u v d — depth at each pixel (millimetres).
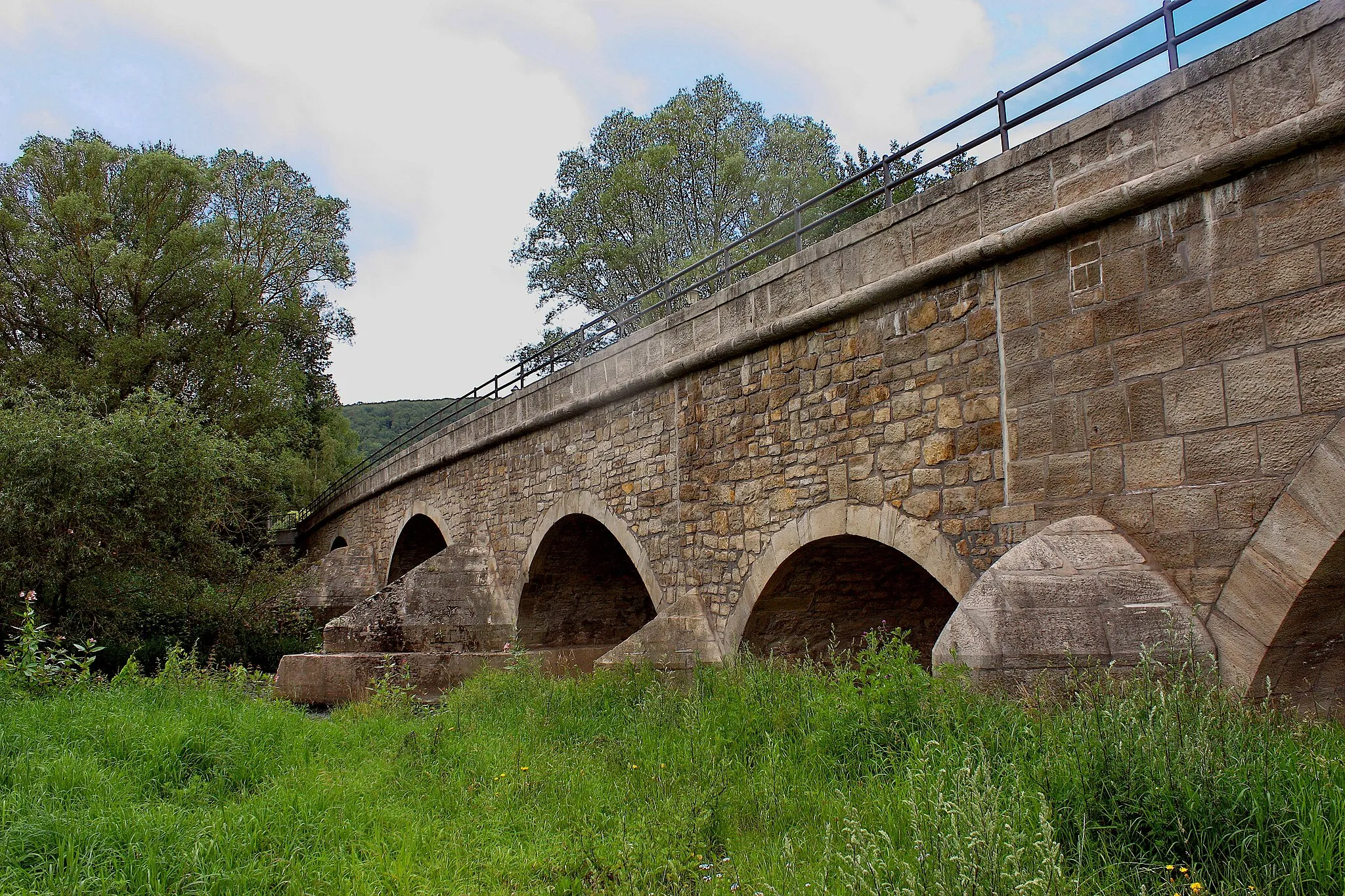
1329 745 4273
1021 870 3223
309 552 31703
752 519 8883
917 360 7109
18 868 4070
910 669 5719
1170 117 5438
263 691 10695
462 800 5656
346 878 4348
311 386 32500
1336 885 3076
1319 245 4762
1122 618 5223
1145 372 5535
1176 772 3746
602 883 4273
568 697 8828
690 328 9891
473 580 15133
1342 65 4656
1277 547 4805
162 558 15898
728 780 5469
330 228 29125
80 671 8484
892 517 7266
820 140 27781
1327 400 4676
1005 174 6445
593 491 11938
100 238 23984
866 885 3295
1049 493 6055
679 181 27750
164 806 4855
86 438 14203
